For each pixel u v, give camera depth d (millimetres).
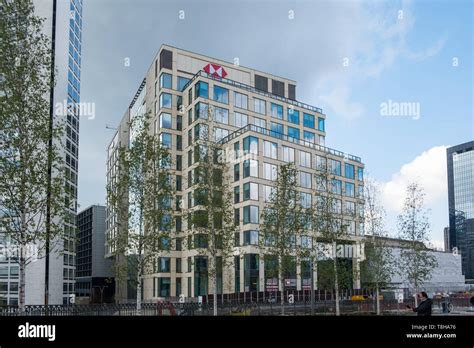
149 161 29359
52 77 23344
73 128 50531
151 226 28875
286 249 37875
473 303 36531
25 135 21047
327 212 37594
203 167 38000
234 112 72688
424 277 38625
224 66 78875
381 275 38406
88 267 90438
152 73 78625
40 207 20969
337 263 37438
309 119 83438
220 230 36469
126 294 70062
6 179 20547
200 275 63312
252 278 61125
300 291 60031
